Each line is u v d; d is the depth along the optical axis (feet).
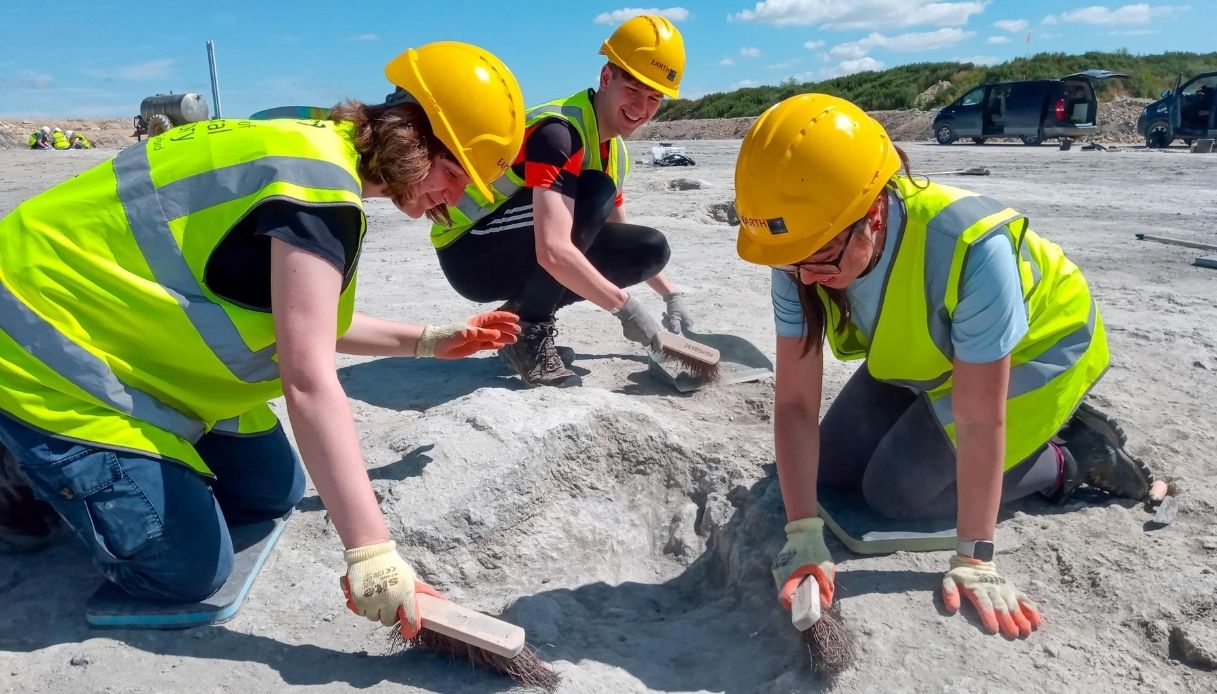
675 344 12.55
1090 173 43.73
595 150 12.21
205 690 6.57
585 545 9.89
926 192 7.25
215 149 6.72
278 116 7.29
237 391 7.47
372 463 9.91
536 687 6.84
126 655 6.91
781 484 8.04
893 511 8.71
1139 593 7.73
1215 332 15.67
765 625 7.91
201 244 6.65
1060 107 63.98
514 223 12.19
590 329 16.02
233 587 7.63
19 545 8.23
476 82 6.88
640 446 10.73
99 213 6.68
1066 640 7.25
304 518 9.18
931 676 6.88
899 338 7.72
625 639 8.09
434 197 7.23
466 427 10.36
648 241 13.62
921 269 7.16
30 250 6.67
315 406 6.28
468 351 9.25
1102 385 12.91
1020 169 46.11
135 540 6.90
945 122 69.67
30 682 6.57
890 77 108.17
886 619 7.43
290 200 6.29
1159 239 24.90
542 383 12.62
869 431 9.18
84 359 6.73
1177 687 6.85
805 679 7.05
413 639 7.20
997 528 8.86
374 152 6.73
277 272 6.30
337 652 7.20
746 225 6.91
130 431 6.91
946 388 8.14
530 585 9.20
